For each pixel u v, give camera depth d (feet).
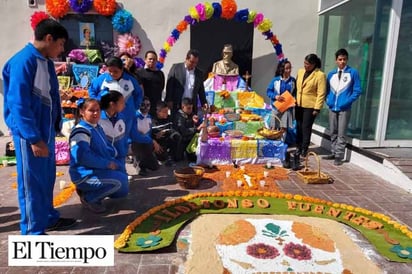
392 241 9.69
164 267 8.34
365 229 10.45
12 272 8.07
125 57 16.80
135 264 8.43
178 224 10.42
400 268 8.54
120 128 12.83
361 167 17.43
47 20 8.75
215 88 22.35
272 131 17.56
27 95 8.36
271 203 12.25
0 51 24.00
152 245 9.12
